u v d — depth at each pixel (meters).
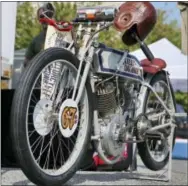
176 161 6.28
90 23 3.07
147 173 4.24
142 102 3.63
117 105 3.30
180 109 7.17
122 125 3.28
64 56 2.70
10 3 5.69
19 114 2.43
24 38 16.67
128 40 3.13
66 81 2.83
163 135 3.71
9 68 5.66
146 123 3.48
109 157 3.28
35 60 2.54
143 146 3.83
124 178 3.91
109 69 3.13
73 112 2.77
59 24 2.90
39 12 3.22
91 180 3.68
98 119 3.18
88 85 2.95
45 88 2.66
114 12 3.01
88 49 2.98
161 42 8.66
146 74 3.83
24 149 2.44
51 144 2.81
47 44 2.82
